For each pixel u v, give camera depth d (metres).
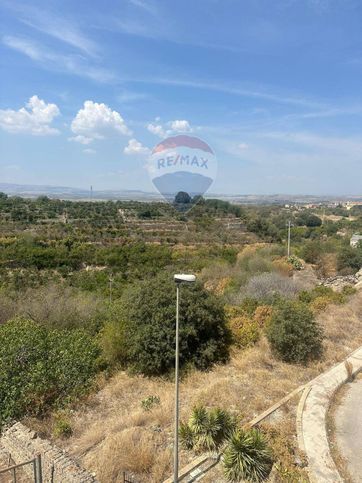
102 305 18.31
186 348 11.02
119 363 11.87
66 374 9.41
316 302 16.61
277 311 12.09
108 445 6.80
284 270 27.27
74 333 11.64
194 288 12.04
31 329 10.52
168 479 6.00
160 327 11.09
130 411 8.78
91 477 5.82
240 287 21.81
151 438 7.09
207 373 10.77
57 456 6.29
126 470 6.27
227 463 6.16
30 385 8.42
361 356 11.59
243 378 10.03
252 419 7.90
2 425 7.99
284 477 5.98
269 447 6.59
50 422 8.33
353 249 34.19
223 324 12.21
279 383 9.60
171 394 9.38
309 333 11.09
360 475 6.31
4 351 9.08
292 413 8.13
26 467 6.54
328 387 9.41
